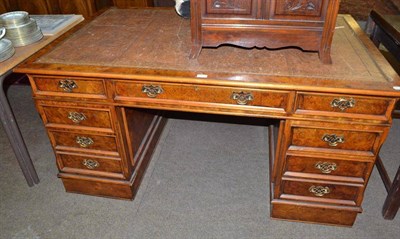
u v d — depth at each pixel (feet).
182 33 5.47
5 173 6.44
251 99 4.27
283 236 5.08
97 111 4.83
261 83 4.03
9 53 5.08
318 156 4.59
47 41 5.64
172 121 7.87
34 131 7.65
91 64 4.58
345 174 4.71
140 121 5.98
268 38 4.49
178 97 4.45
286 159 4.71
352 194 4.86
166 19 6.08
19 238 5.14
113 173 5.51
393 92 3.81
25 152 5.77
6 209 5.64
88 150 5.31
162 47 5.00
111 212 5.55
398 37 5.11
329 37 4.31
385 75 4.14
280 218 5.35
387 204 5.25
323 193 4.93
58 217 5.48
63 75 4.50
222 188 5.99
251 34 4.49
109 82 4.48
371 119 4.13
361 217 5.38
